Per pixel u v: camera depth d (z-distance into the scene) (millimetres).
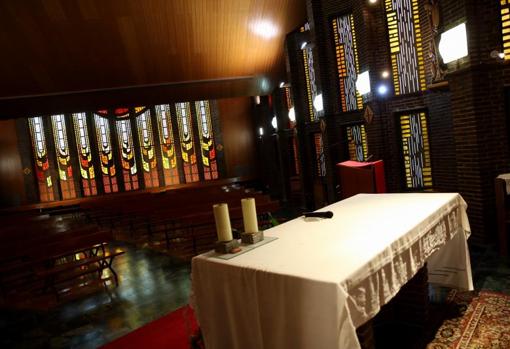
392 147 7547
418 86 7051
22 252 5773
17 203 17078
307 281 1910
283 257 2281
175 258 6984
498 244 5137
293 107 11109
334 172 9109
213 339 2436
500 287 3869
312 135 10938
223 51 10508
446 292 3893
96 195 18375
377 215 3172
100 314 4570
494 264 4535
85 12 8234
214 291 2396
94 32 8852
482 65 5023
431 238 3057
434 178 7070
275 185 15531
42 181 17719
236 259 2342
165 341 3564
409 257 2627
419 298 3307
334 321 1812
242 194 9891
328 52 8906
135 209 10422
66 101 10672
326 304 1841
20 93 10031
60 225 8797
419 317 3322
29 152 17188
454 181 6605
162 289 5254
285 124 13352
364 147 8766
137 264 6859
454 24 5254
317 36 8930
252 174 19172
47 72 9656
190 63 10664
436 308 3574
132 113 18562
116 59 9852
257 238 2670
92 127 18250
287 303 2016
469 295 3760
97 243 6215
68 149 18078
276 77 12312
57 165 17906
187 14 8930
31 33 8477
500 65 5066
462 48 5008
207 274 2426
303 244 2521
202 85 11531
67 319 4543
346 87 8828
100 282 5883
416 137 7344
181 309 4379
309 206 11242
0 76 9359
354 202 3918
